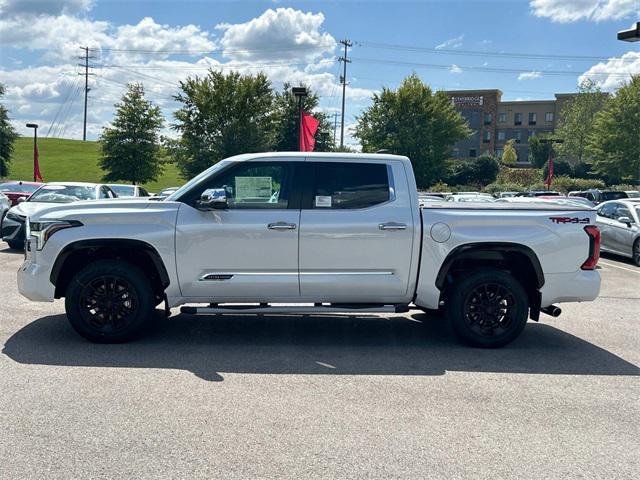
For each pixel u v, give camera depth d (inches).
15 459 135.9
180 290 232.1
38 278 229.6
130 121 1526.8
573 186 1914.4
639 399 184.7
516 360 225.8
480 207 239.8
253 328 268.2
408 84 1784.0
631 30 468.8
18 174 2433.6
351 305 241.6
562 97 3388.3
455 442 150.2
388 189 236.5
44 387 182.9
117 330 231.8
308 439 149.8
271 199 233.6
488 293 239.5
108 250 239.5
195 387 186.5
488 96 3449.8
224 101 1422.2
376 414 167.3
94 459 136.6
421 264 234.4
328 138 1865.2
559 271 237.0
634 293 382.3
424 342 249.4
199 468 133.3
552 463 140.1
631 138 1641.2
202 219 229.0
